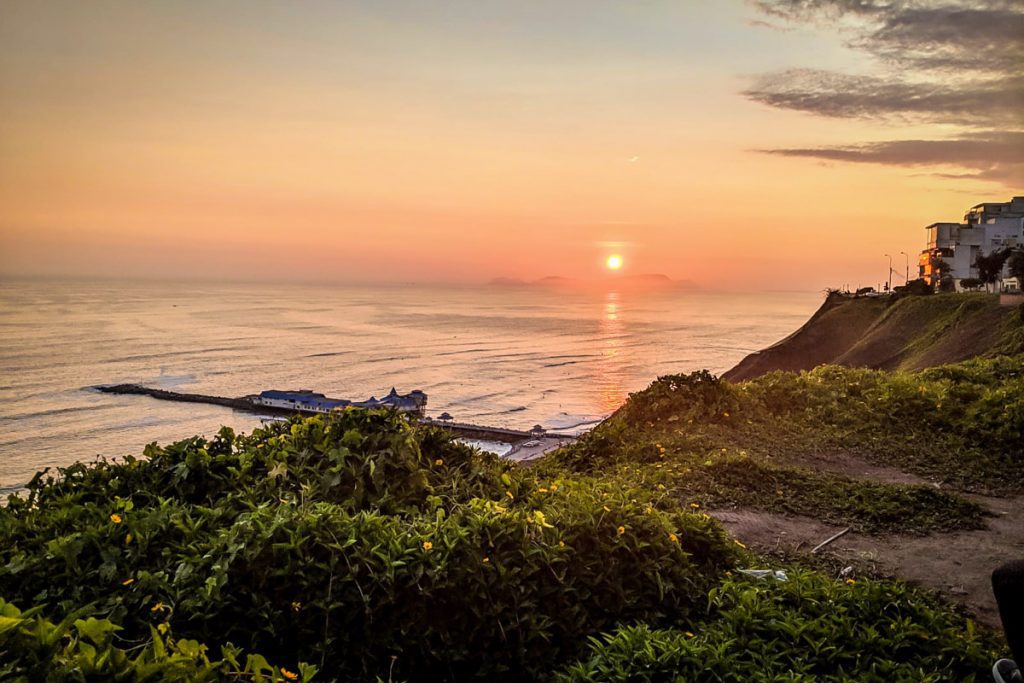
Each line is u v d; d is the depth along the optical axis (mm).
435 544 4332
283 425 6207
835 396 13656
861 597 5016
